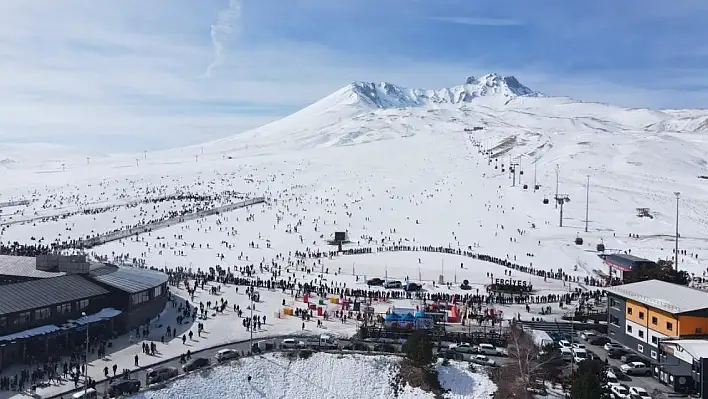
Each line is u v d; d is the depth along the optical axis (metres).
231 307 117.12
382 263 159.25
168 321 108.62
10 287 94.06
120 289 104.00
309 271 149.75
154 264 155.25
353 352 93.00
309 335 101.31
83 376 80.50
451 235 196.12
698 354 81.25
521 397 80.19
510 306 121.38
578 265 163.25
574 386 74.25
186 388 80.25
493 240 189.38
